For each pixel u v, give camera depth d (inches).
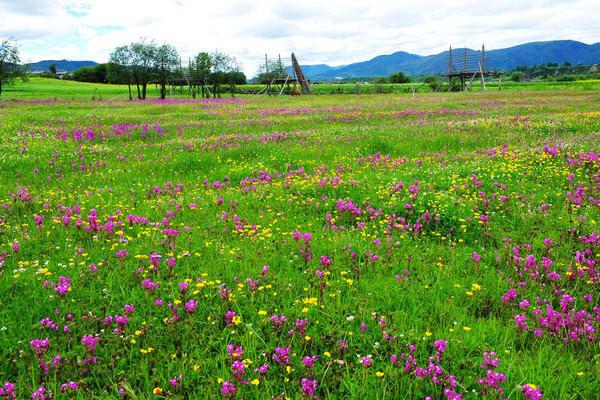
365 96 3056.1
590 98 1934.1
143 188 487.8
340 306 222.2
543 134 826.2
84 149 746.2
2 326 197.6
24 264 261.3
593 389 162.1
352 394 158.2
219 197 433.1
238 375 161.9
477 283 255.0
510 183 455.8
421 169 529.7
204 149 740.0
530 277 260.2
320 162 616.7
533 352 186.5
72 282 239.0
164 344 191.9
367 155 678.5
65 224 332.8
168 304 215.0
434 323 211.0
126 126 1079.6
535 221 352.5
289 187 473.1
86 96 3294.8
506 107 1551.4
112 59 3125.0
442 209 370.3
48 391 157.3
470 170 502.9
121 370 173.5
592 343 188.4
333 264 275.6
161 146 791.7
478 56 4724.4
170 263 254.8
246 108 1835.6
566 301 219.1
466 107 1633.9
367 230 344.8
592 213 356.8
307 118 1306.6
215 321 204.2
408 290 240.2
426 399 149.6
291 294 233.3
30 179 537.6
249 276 254.7
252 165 596.1
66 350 188.1
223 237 325.1
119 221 346.6
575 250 298.7
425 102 2032.5
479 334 197.8
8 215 371.6
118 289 236.7
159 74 3235.7
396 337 190.5
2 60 2844.5
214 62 3880.4
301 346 191.0
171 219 364.2
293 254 290.5
